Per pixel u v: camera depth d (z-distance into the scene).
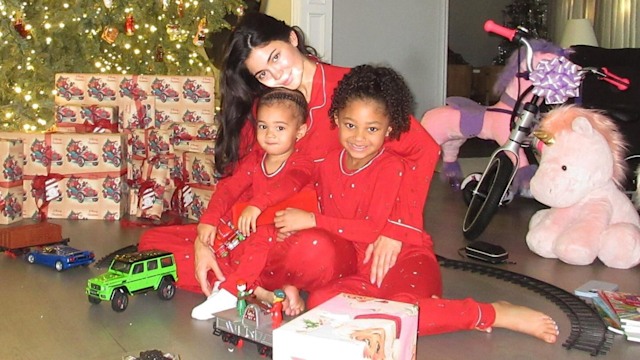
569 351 1.80
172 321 1.94
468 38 10.22
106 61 4.25
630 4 7.39
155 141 3.22
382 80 1.86
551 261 2.69
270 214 1.93
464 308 1.83
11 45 3.61
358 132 1.83
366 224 1.89
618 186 2.87
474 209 3.05
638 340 1.87
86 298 2.11
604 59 3.91
